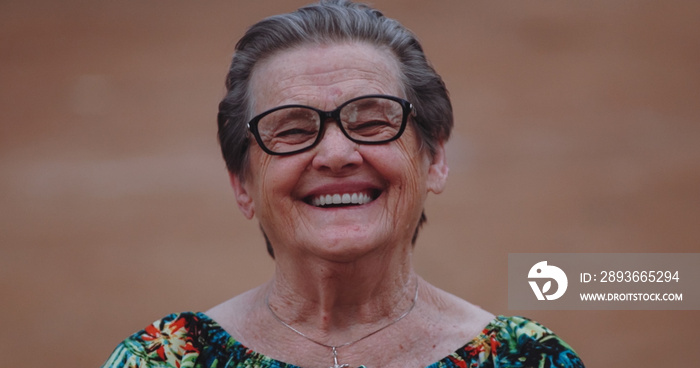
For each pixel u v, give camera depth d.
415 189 3.79
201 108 24.95
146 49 29.56
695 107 22.78
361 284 3.78
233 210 18.28
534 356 3.74
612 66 26.12
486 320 3.95
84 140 22.84
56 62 28.55
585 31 28.73
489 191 18.19
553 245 15.17
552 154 20.30
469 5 31.34
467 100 24.27
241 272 14.93
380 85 3.73
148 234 17.03
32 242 16.91
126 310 13.67
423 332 3.88
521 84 25.33
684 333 11.89
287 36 3.78
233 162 4.00
